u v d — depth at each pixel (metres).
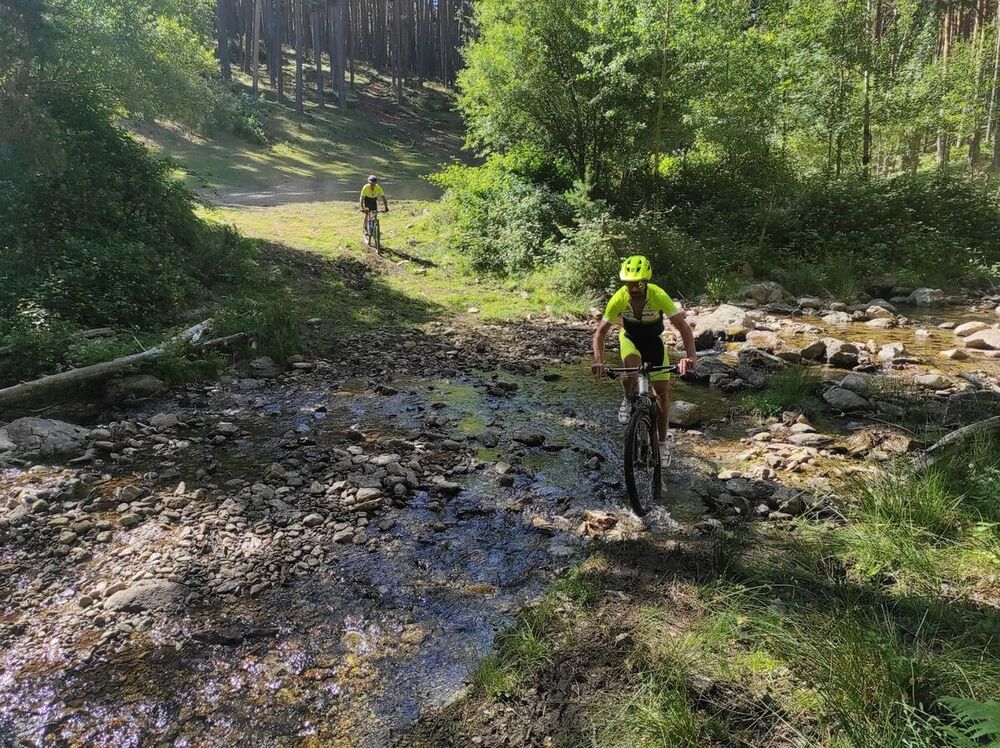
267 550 4.43
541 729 2.92
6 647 3.47
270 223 18.78
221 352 9.12
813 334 11.12
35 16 10.75
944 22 31.52
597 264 13.84
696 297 13.84
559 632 3.58
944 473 4.82
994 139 27.70
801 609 3.62
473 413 7.37
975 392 7.24
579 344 10.62
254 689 3.20
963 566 3.95
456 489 5.36
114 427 6.54
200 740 2.88
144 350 8.27
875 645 3.10
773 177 18.98
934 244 15.76
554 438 6.63
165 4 12.58
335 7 50.31
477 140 19.83
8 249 9.61
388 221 20.70
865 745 2.57
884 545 4.15
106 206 11.12
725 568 4.05
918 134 24.08
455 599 3.95
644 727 2.82
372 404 7.66
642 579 4.06
